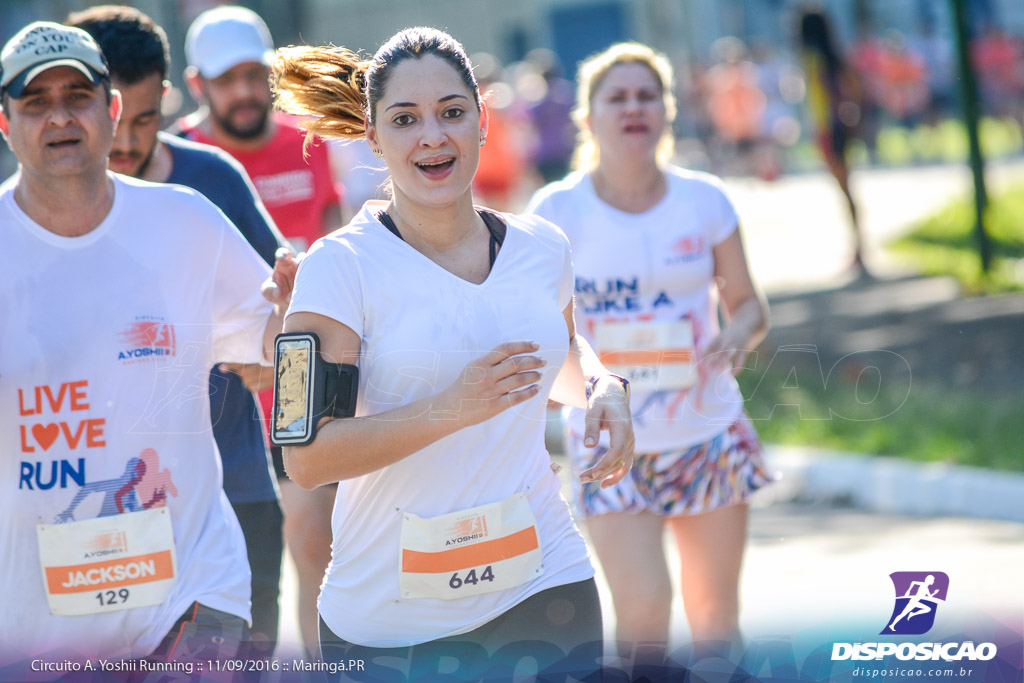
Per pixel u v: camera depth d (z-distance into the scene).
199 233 10.28
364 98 10.39
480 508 9.16
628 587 12.88
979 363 28.17
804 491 24.45
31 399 9.78
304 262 9.11
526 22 99.62
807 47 39.28
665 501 13.36
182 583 10.01
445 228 9.27
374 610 9.27
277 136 15.95
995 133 79.00
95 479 9.85
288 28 44.44
